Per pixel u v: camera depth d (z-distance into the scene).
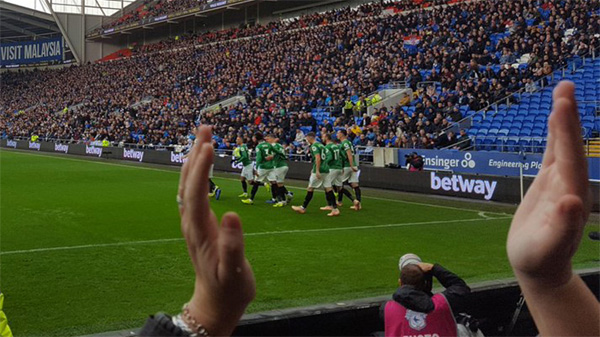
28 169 23.72
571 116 0.61
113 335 3.45
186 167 0.74
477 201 14.55
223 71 37.38
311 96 27.55
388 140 19.84
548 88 19.62
